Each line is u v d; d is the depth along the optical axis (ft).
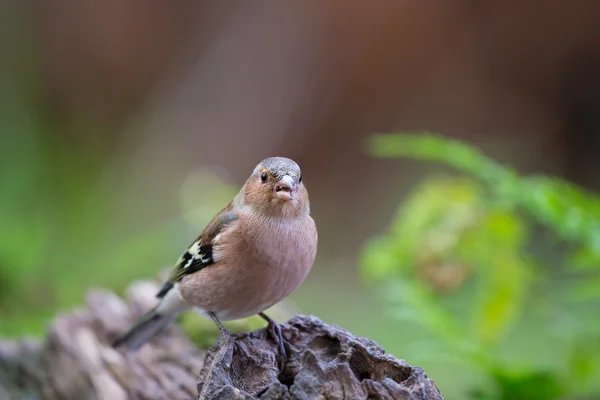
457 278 24.61
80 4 59.06
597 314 25.64
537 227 35.14
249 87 60.08
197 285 19.12
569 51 57.21
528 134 57.77
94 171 54.90
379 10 58.75
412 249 24.70
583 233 18.95
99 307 26.32
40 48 58.18
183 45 60.85
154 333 22.33
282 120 60.18
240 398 13.35
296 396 13.16
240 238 18.02
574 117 57.00
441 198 24.40
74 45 59.36
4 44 56.75
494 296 23.25
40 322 33.58
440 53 59.16
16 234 39.06
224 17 60.34
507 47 58.29
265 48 59.93
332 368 13.33
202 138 58.80
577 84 57.11
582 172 55.67
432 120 59.31
